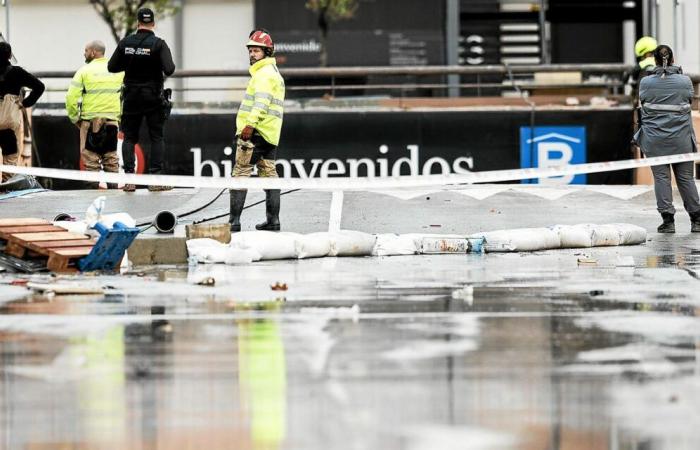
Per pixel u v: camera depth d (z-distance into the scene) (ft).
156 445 50.08
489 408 55.31
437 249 125.18
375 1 305.12
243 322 77.87
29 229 110.32
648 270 107.24
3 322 78.23
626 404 55.98
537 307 84.07
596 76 237.45
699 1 220.43
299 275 104.63
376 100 209.87
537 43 308.40
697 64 220.23
